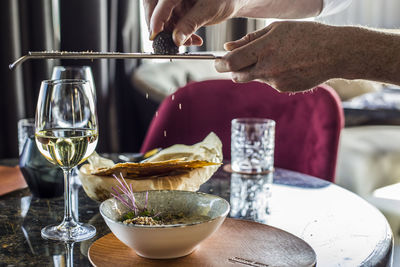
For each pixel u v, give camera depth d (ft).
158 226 2.04
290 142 4.87
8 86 6.88
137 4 7.47
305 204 3.09
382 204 7.27
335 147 4.67
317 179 3.68
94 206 3.03
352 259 2.25
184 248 2.14
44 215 2.86
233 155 3.90
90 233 2.54
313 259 2.16
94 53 2.46
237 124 3.84
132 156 3.95
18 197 3.22
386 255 2.35
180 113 5.16
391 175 8.46
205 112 5.19
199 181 3.04
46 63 7.02
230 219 2.65
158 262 2.14
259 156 3.84
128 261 2.15
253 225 2.56
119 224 2.07
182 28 2.89
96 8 7.03
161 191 2.48
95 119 2.65
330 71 2.98
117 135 7.50
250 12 4.06
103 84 7.21
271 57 2.91
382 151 8.36
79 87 2.59
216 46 6.96
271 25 2.98
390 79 3.01
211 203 2.39
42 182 3.11
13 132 6.98
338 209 2.98
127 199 2.43
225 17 3.29
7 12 6.72
